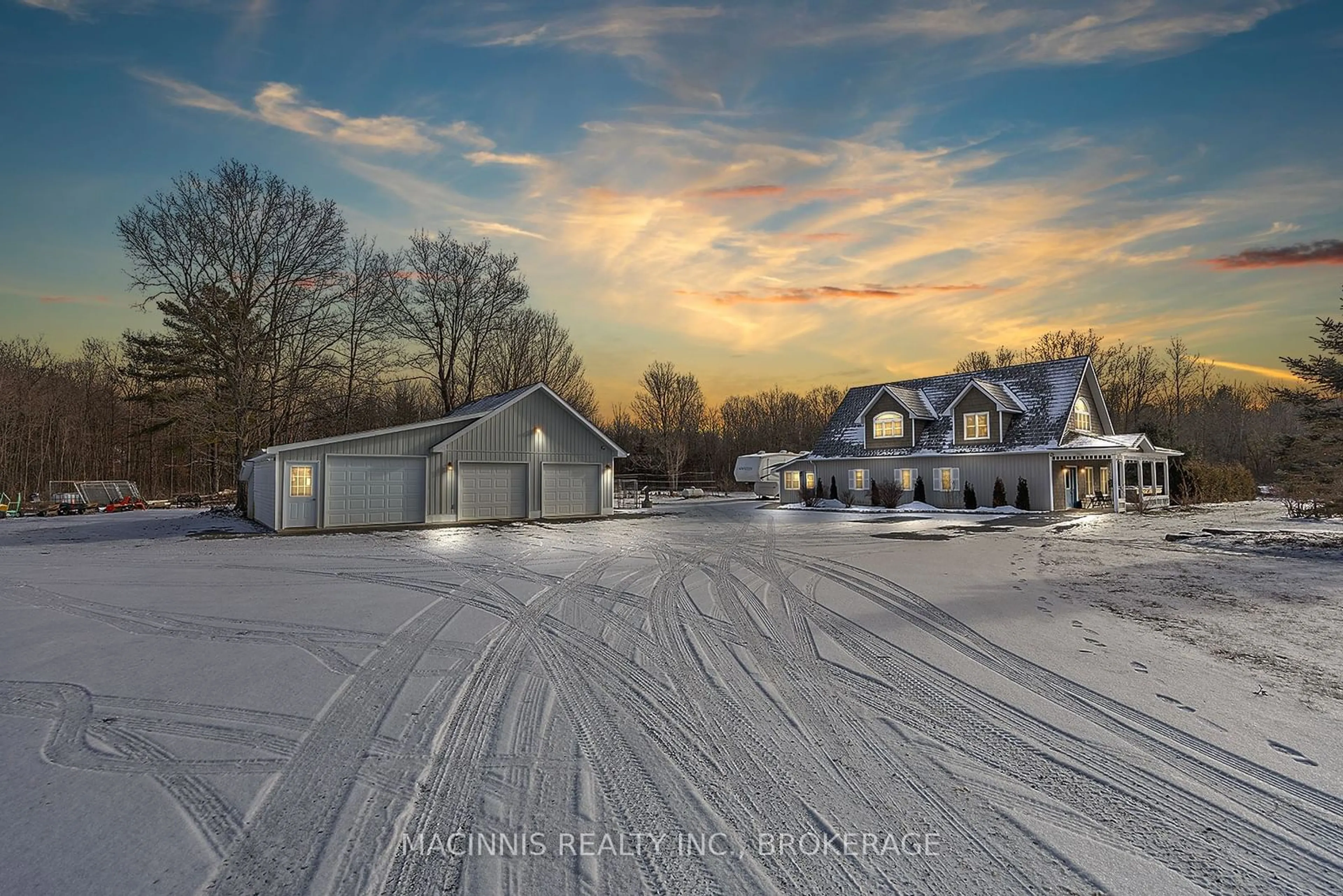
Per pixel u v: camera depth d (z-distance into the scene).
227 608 8.73
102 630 7.58
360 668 6.05
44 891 2.85
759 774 4.00
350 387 36.19
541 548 15.38
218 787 3.83
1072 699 5.23
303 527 20.16
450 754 4.26
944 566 12.28
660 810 3.58
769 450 68.69
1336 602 8.89
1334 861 3.05
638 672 5.95
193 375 36.72
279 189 31.30
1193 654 6.45
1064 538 17.31
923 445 30.92
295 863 3.08
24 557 14.15
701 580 10.75
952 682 5.66
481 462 23.30
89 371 46.91
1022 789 3.79
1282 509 27.91
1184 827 3.37
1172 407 58.44
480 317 41.53
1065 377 29.02
